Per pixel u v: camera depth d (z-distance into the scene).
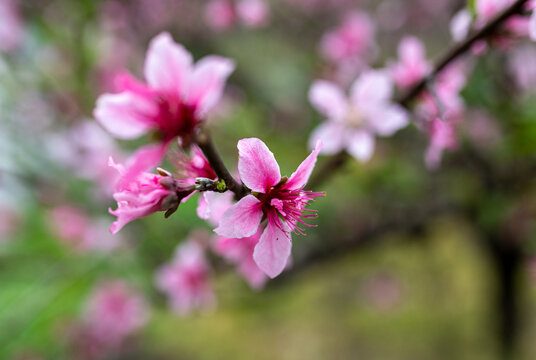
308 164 0.28
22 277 0.62
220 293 0.63
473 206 0.67
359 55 0.63
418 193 0.70
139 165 0.27
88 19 0.69
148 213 0.27
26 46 0.69
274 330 1.25
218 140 0.73
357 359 1.16
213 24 0.72
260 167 0.28
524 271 0.85
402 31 0.90
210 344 1.15
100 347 0.69
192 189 0.28
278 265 0.28
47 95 0.70
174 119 0.28
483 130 0.59
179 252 0.43
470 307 1.12
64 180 0.69
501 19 0.31
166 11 0.77
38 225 0.67
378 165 0.67
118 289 0.65
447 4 0.84
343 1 0.87
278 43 0.86
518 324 0.93
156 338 1.04
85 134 0.62
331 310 1.26
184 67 0.28
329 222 0.70
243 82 0.82
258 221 0.28
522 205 0.65
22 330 0.57
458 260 1.13
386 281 1.18
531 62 0.58
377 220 0.70
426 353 1.12
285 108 0.82
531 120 0.53
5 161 0.64
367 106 0.36
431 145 0.35
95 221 0.68
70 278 0.62
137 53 0.78
